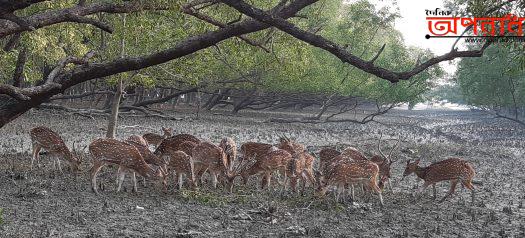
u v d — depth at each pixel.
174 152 12.18
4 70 16.61
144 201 11.20
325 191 11.65
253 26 10.30
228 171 12.45
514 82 43.56
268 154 12.40
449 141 31.62
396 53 37.66
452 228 10.21
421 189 14.14
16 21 7.88
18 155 16.30
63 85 10.52
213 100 47.41
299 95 47.12
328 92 39.34
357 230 9.81
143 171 11.73
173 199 11.52
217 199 11.48
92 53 10.87
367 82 39.78
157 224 9.61
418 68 8.23
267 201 11.61
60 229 9.00
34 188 11.77
